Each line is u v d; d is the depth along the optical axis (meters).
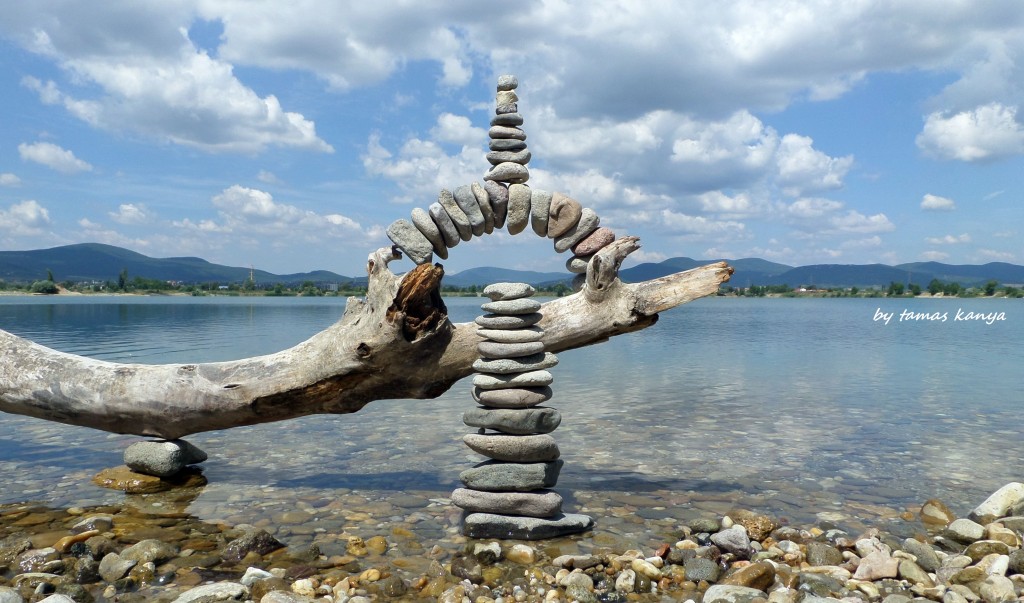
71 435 2.34
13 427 2.46
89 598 1.14
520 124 1.58
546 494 1.43
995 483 1.80
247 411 1.73
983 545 1.33
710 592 1.14
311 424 2.53
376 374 1.62
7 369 1.80
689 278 1.55
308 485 1.77
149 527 1.46
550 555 1.33
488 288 1.46
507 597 1.16
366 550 1.34
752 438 2.30
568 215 1.54
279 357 1.70
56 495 1.69
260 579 1.17
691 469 1.92
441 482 1.80
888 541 1.41
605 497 1.68
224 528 1.46
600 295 1.56
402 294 1.52
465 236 1.54
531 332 1.43
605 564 1.29
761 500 1.66
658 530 1.46
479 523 1.41
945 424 2.53
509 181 1.56
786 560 1.31
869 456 2.06
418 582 1.20
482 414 1.42
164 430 1.80
